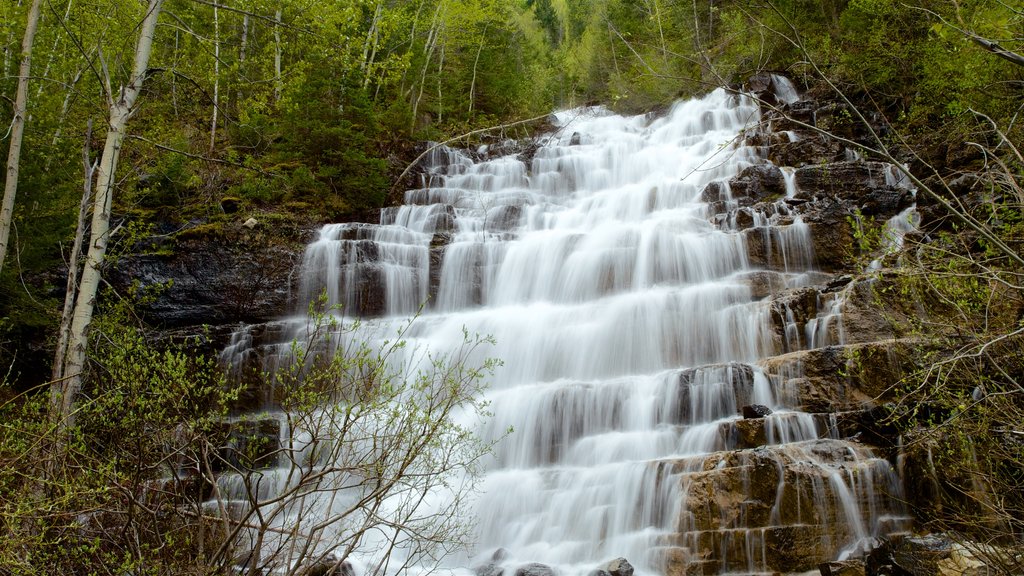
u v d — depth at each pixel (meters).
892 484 8.67
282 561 6.80
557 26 49.34
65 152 13.71
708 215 17.03
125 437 6.61
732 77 24.06
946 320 8.02
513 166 23.33
